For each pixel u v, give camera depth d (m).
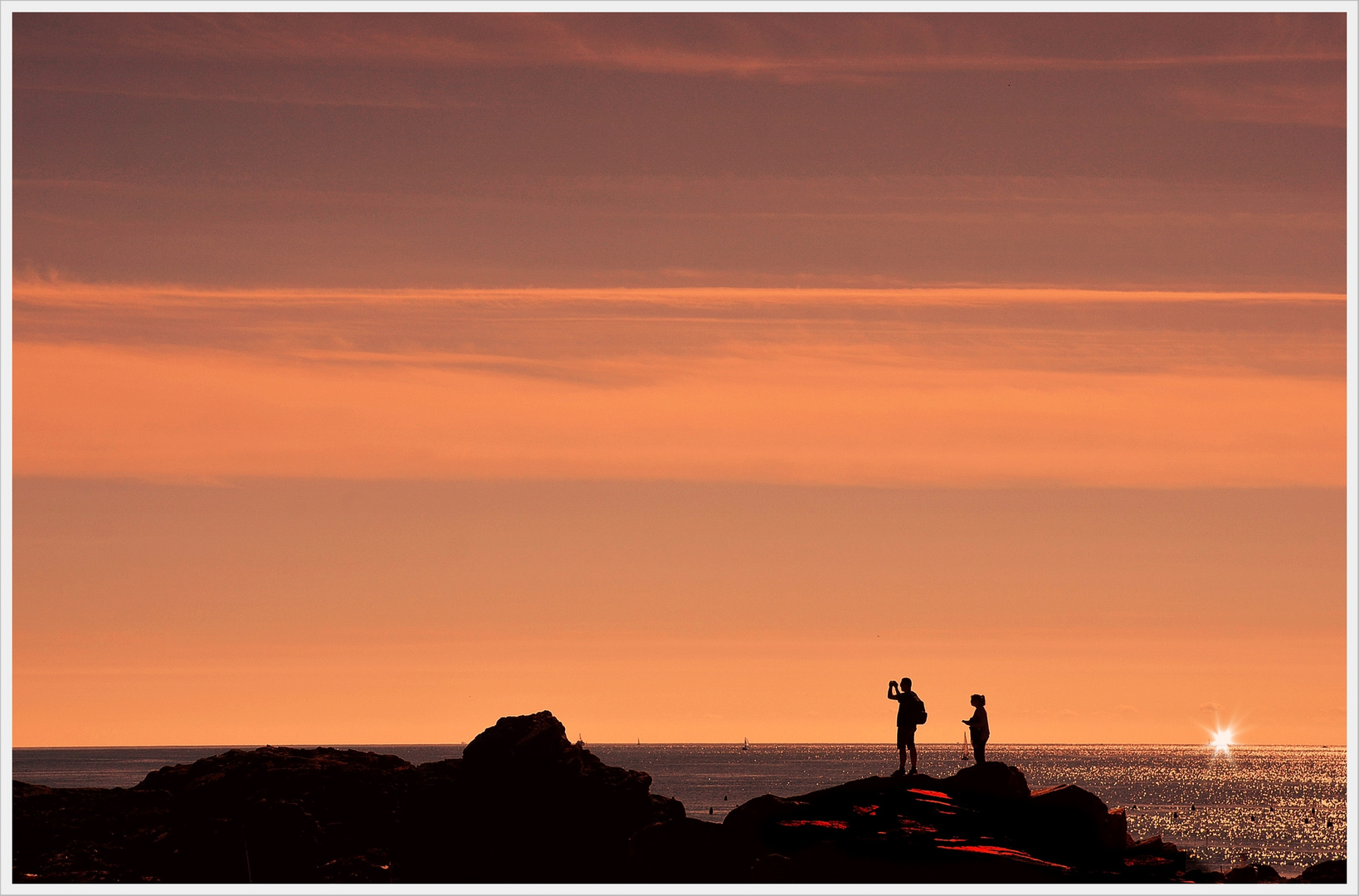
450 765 155.62
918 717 139.88
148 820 138.50
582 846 143.25
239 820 138.12
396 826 143.38
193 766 153.12
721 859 130.62
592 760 154.62
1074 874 121.06
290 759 151.88
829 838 126.31
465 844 141.88
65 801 139.38
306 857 136.50
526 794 145.75
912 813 130.75
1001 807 134.25
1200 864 146.12
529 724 154.50
